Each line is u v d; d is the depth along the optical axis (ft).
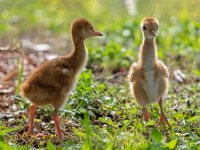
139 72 31.94
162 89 32.30
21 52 49.37
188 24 59.41
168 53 51.44
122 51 50.39
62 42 60.95
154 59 31.89
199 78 44.98
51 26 67.97
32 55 53.67
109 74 47.39
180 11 69.46
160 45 55.11
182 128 32.37
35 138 31.60
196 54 51.01
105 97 36.58
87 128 29.09
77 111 34.81
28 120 34.63
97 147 27.37
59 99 31.53
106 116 34.78
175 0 71.67
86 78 36.63
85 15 74.43
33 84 31.42
